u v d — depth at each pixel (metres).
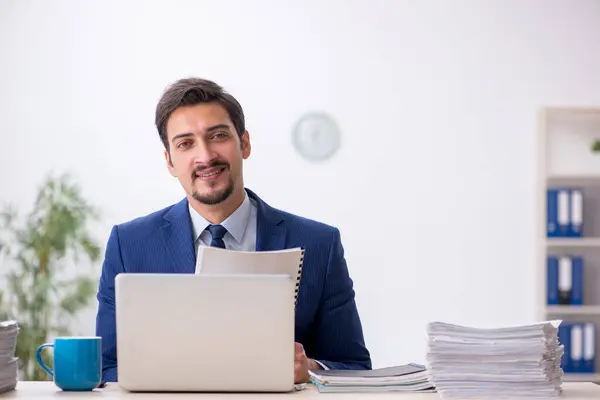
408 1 4.88
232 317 1.65
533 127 4.89
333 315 2.37
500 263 4.84
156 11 4.80
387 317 4.79
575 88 4.92
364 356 2.37
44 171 4.73
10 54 4.77
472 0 4.90
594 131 4.95
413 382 1.73
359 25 4.86
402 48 4.87
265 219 2.37
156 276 1.65
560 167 4.95
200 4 4.82
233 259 1.82
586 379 4.60
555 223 4.70
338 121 4.84
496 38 4.91
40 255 4.39
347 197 4.82
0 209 4.71
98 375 1.77
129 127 4.76
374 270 4.80
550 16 4.93
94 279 4.62
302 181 4.80
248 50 4.82
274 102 4.82
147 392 1.67
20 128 4.75
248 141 2.40
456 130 4.87
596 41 4.93
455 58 4.88
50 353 4.30
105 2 4.78
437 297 4.82
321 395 1.66
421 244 4.82
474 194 4.86
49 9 4.78
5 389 1.74
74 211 4.48
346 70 4.85
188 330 1.65
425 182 4.85
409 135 4.85
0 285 4.59
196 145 2.22
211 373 1.66
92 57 4.78
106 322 2.29
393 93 4.86
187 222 2.33
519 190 4.88
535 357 1.65
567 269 4.65
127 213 4.73
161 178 4.75
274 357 1.66
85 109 4.76
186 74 4.80
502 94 4.89
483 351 1.65
